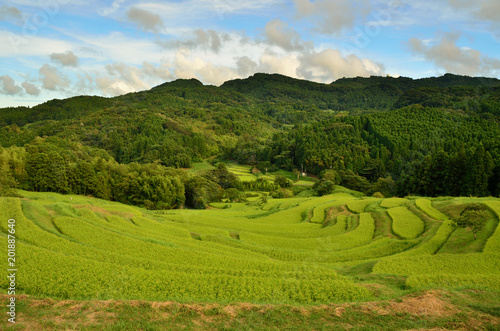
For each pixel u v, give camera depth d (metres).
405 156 143.88
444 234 45.59
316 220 64.88
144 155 180.38
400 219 55.75
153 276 26.06
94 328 17.38
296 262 38.56
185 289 24.20
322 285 25.70
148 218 61.75
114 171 106.75
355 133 179.88
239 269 30.80
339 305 21.27
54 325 17.36
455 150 123.69
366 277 29.69
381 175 138.12
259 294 24.08
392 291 25.34
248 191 134.88
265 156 191.25
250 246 45.06
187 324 18.33
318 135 182.62
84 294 22.39
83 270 26.16
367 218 60.16
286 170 173.12
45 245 32.69
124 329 17.38
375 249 43.12
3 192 68.62
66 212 47.47
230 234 53.94
